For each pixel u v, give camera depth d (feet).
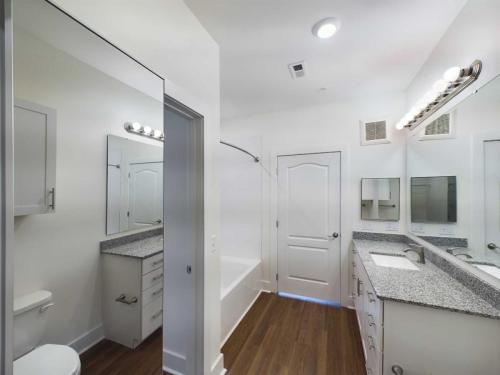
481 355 3.71
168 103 4.18
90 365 2.88
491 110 3.98
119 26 3.03
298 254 9.84
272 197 10.30
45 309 2.35
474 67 4.26
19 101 2.02
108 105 2.97
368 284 5.32
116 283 3.27
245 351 6.48
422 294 4.26
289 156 10.04
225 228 11.05
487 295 3.97
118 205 3.25
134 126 3.36
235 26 4.96
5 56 1.68
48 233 2.34
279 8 4.48
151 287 3.90
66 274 2.56
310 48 5.81
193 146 4.94
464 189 4.89
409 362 4.08
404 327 4.11
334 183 9.30
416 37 5.43
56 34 2.34
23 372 2.15
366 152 8.84
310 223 9.66
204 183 4.93
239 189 10.85
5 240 1.68
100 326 3.01
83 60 2.63
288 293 9.99
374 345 4.67
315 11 4.57
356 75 7.22
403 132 8.32
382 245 7.93
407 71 6.99
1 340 1.64
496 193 3.90
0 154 1.67
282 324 7.78
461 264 4.91
